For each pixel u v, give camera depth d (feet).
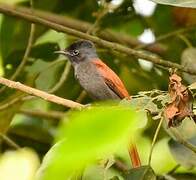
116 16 41.55
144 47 42.19
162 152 36.24
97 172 17.26
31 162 34.76
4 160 33.60
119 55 40.70
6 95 35.91
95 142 6.48
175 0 18.99
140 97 17.44
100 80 38.86
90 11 44.21
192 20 40.83
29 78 38.09
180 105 16.62
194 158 26.96
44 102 40.63
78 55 40.57
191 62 34.12
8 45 40.29
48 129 39.50
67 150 6.47
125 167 32.27
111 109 7.26
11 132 39.52
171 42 39.91
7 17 40.04
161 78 39.75
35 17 35.12
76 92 41.09
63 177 6.55
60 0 43.80
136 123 6.93
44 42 39.63
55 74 38.75
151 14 43.11
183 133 25.30
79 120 6.59
